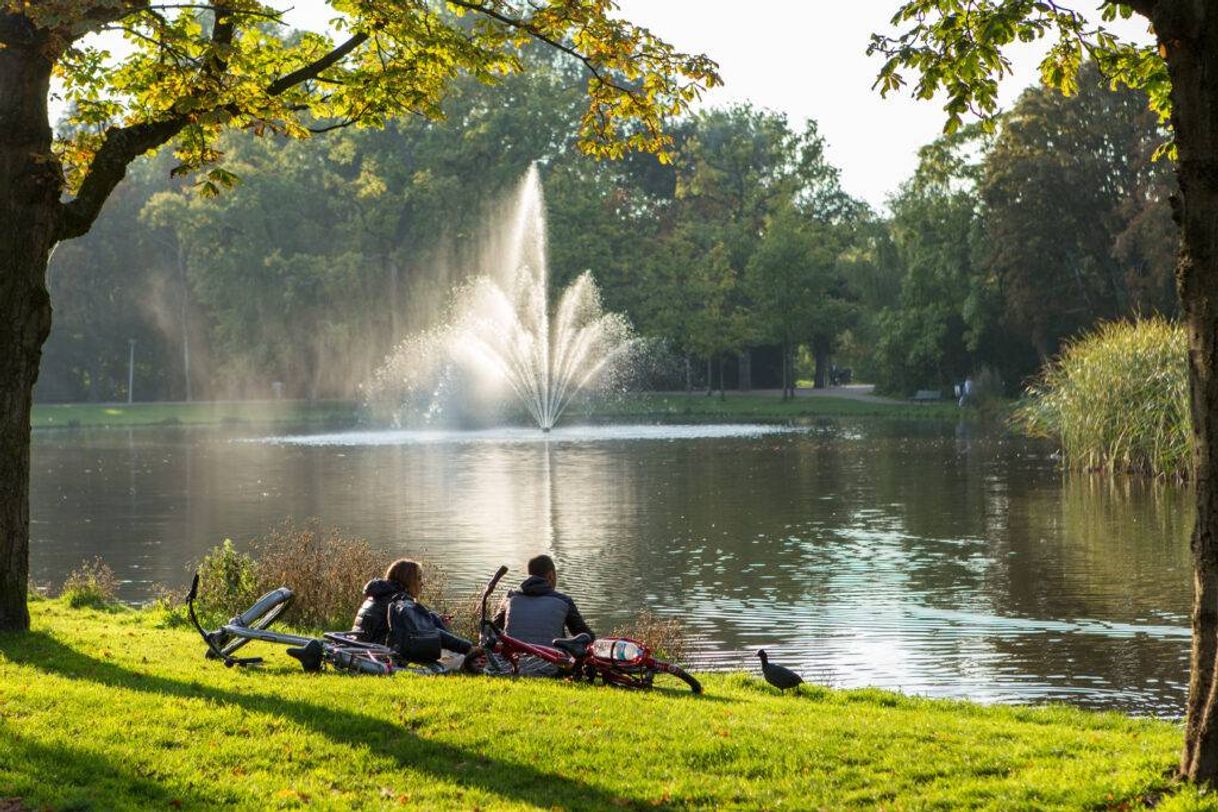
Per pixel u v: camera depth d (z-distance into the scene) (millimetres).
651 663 10008
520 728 8148
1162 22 6633
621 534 24625
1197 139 6629
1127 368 34469
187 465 42250
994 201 65438
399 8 12906
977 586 18594
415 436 57688
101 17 10883
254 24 14281
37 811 6391
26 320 11336
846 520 26453
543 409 67375
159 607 15789
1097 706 12031
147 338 97438
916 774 7270
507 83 83188
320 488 33906
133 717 8125
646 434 57062
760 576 19797
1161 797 6551
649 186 105438
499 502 30266
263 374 87938
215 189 13297
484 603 10461
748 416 73062
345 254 78625
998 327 76438
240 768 7266
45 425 71375
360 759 7469
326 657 10258
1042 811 6488
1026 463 38750
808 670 13656
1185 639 14898
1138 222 57000
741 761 7535
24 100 11141
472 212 80750
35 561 21750
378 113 14555
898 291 88812
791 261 83125
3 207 11109
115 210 92500
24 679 9328
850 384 125312
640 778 7219
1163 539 22578
